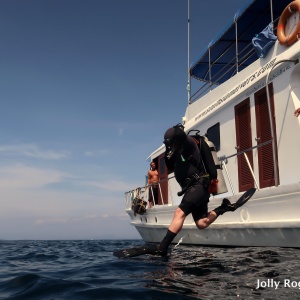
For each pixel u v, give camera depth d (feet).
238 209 18.90
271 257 13.83
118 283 10.43
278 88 19.44
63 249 35.14
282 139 18.88
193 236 23.99
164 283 9.86
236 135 23.08
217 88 27.14
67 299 8.89
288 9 19.17
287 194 15.47
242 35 31.91
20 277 12.44
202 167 14.12
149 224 30.86
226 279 9.95
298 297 7.89
